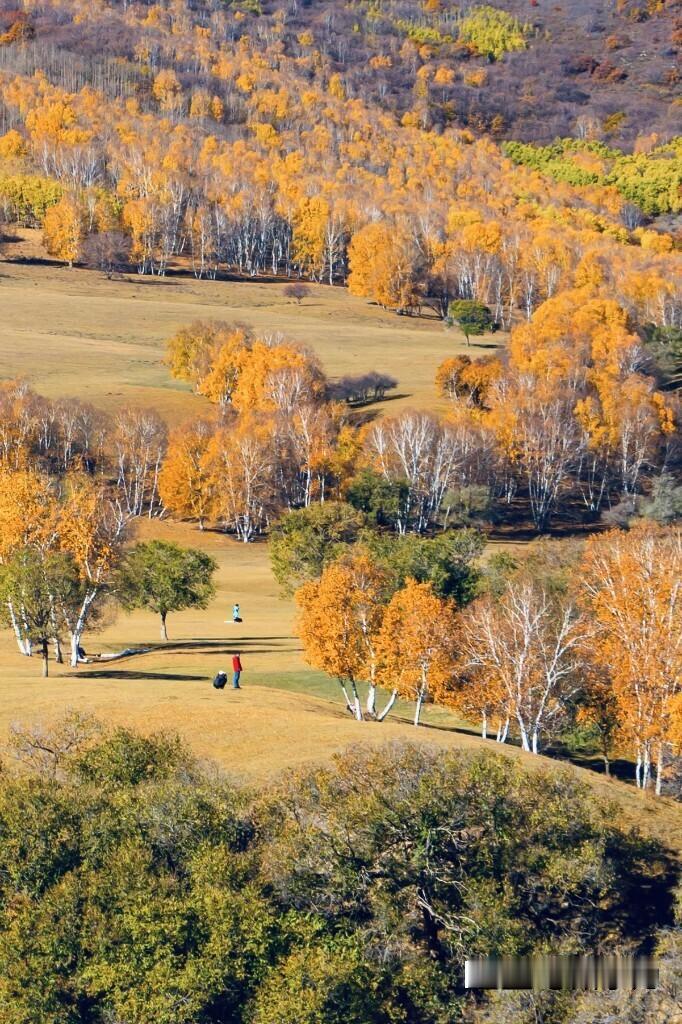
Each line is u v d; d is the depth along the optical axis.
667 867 143.25
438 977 120.88
